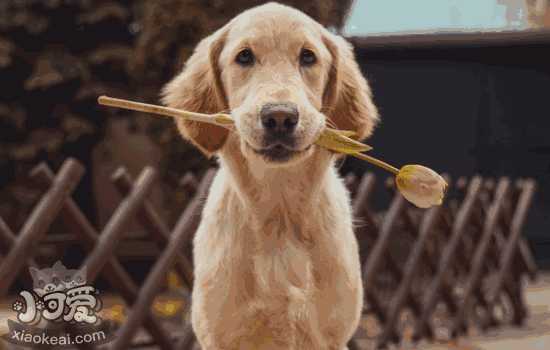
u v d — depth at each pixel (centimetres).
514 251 643
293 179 232
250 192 234
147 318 411
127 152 873
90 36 816
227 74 233
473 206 611
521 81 927
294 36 223
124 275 403
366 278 513
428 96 905
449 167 919
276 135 206
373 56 884
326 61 239
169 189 743
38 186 372
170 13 719
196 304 248
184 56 717
